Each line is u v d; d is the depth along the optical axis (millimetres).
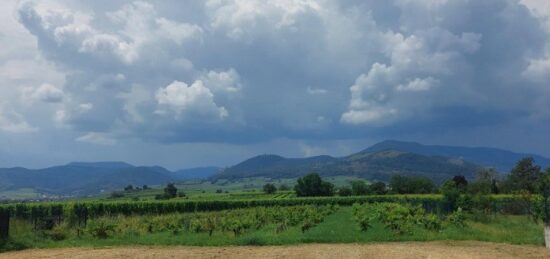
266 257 21484
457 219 36031
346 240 27766
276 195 112188
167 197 110125
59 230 31516
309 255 21828
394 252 22609
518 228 35062
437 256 21438
